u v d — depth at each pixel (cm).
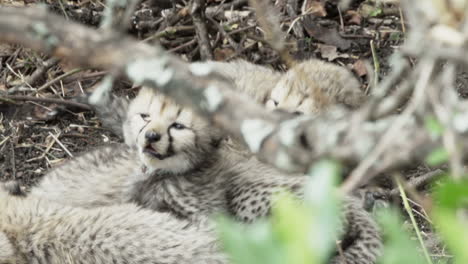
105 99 1393
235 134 500
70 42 498
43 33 496
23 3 1659
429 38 440
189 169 1222
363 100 1427
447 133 423
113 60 500
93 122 1505
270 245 386
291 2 1678
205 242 1024
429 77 441
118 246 1027
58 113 1509
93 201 1260
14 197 1120
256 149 480
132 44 504
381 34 1667
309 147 463
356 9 1731
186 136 1186
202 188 1216
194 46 1602
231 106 491
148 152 1177
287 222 379
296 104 1342
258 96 1388
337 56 1641
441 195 389
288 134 470
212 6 1730
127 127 1260
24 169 1419
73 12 1639
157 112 1180
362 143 445
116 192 1270
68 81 1573
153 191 1230
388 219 423
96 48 499
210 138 1213
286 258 378
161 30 1631
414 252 414
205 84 497
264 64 1616
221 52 1616
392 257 412
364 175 441
